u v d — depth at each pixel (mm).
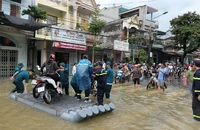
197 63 5227
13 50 15250
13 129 4492
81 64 6508
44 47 16984
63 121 5062
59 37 16844
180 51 36969
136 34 26719
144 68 20625
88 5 21344
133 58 25375
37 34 15984
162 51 33562
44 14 14891
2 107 6281
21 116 5422
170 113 6297
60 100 6637
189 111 6613
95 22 18828
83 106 5871
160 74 10922
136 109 6672
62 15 19562
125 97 8883
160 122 5324
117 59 24391
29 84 11500
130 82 15070
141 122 5273
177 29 29578
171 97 9242
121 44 22625
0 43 14414
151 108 6895
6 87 10219
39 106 6098
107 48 21406
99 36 21328
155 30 32469
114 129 4668
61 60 18906
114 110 6391
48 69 6590
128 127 4844
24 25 12914
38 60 17484
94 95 8586
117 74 14648
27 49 16203
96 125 4875
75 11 20125
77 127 4680
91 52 21391
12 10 15062
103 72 6312
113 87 12180
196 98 5336
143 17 30094
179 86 13859
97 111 5484
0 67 14508
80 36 18609
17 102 6941
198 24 28812
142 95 9555
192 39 28359
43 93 6137
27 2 16031
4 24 13039
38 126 4688
